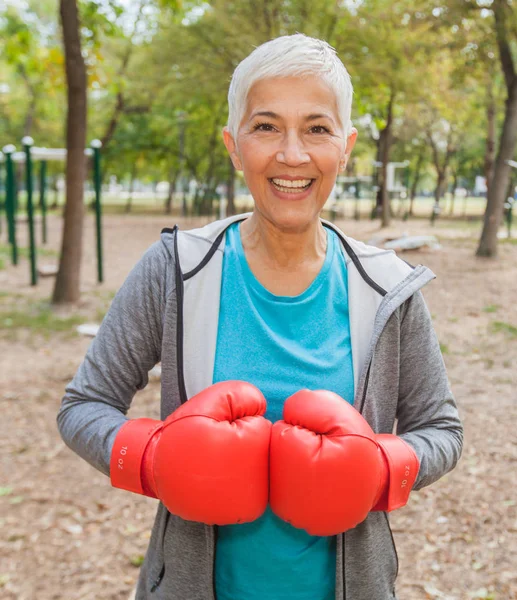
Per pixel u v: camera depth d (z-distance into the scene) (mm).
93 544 2975
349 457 1027
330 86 1124
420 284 1222
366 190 36750
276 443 1067
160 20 13133
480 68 11141
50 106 20422
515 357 5742
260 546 1189
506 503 3279
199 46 12367
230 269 1241
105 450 1126
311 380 1194
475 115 18938
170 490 1023
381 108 17453
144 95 16562
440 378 1268
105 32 7859
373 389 1207
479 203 41625
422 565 2828
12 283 9523
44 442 4004
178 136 23156
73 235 7711
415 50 11078
